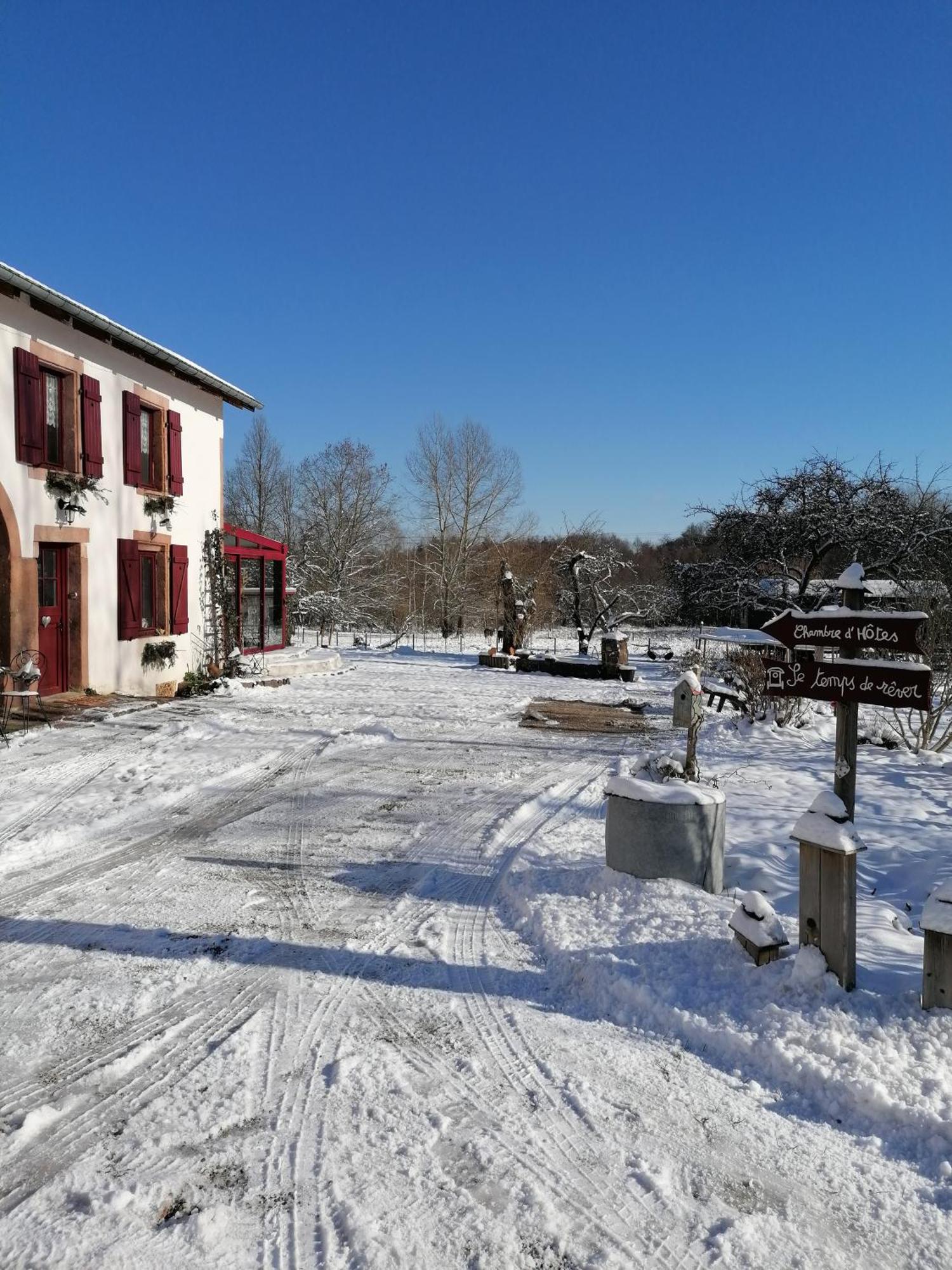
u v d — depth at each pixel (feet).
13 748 28.58
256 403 54.34
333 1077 10.30
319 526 132.57
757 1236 7.81
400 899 16.53
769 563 64.28
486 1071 10.53
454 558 135.85
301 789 25.11
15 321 33.14
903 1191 8.41
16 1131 9.16
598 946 13.61
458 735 34.68
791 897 16.40
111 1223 7.85
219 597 51.37
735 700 41.14
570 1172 8.67
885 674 11.51
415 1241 7.68
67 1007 11.94
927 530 56.85
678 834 15.76
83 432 37.78
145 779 25.00
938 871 17.97
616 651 60.03
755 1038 10.78
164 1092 9.96
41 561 36.29
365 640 98.99
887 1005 10.95
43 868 17.89
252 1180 8.46
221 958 13.65
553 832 20.98
